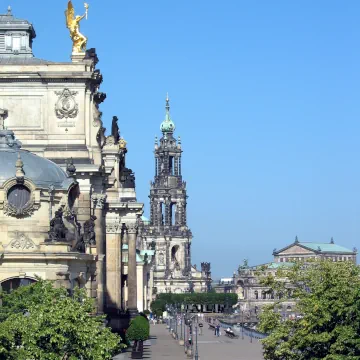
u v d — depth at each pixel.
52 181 145.38
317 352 120.56
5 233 141.00
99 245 168.62
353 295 118.19
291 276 132.25
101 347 107.75
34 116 169.50
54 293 118.19
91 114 170.88
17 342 106.00
